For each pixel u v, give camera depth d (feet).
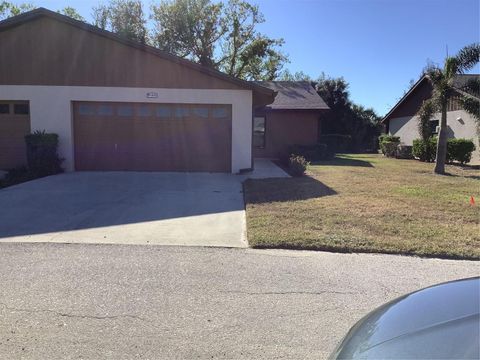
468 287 8.02
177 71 44.91
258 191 33.58
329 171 49.21
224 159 46.37
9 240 19.84
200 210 27.04
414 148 71.31
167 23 113.39
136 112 45.42
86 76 44.70
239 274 15.72
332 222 23.29
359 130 119.96
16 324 11.64
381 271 16.26
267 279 15.26
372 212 25.90
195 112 45.75
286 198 30.55
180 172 45.73
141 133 45.68
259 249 19.01
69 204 28.30
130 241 19.99
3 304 12.85
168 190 34.30
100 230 21.95
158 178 41.06
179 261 17.12
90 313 12.35
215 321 12.03
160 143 45.83
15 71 44.57
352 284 14.88
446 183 40.14
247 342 10.94
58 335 11.10
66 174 43.09
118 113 45.37
